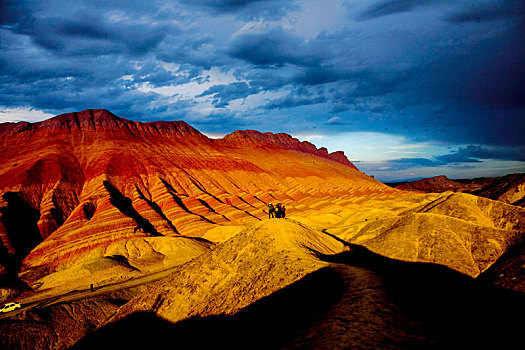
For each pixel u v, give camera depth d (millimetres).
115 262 87312
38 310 50438
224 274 38750
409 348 14227
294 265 32156
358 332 16047
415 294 22078
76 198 144500
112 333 40188
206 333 28641
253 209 164500
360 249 56938
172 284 43469
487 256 46250
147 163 178750
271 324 21969
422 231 54656
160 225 127750
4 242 107188
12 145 178750
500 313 20016
